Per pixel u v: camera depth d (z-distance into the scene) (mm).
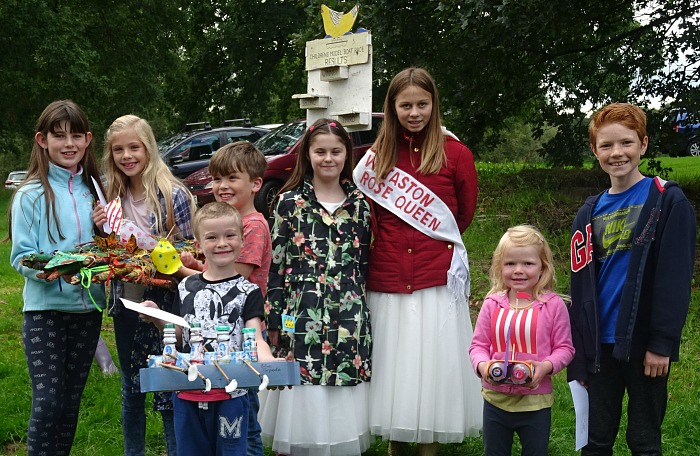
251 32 24438
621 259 2959
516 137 30656
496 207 9789
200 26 27703
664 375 2920
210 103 28000
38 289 3141
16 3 20844
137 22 25812
